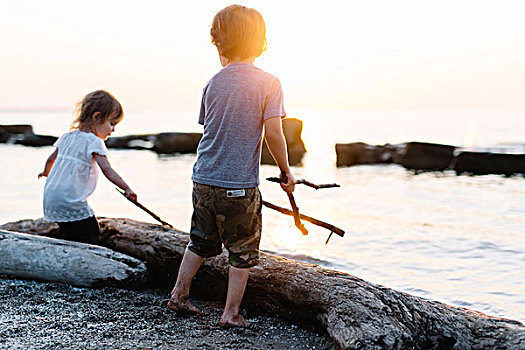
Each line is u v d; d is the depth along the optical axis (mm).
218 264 3248
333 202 8250
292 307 2891
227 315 2791
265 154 14859
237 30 2709
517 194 9109
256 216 2756
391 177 11867
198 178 2754
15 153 17250
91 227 3711
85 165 3648
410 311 2586
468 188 9969
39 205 7680
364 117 73125
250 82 2715
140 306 3064
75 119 3740
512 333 2467
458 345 2484
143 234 3713
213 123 2746
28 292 3195
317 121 56281
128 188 3561
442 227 6340
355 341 2363
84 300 3100
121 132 31891
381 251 5199
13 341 2363
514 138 25281
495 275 4418
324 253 5117
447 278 4344
